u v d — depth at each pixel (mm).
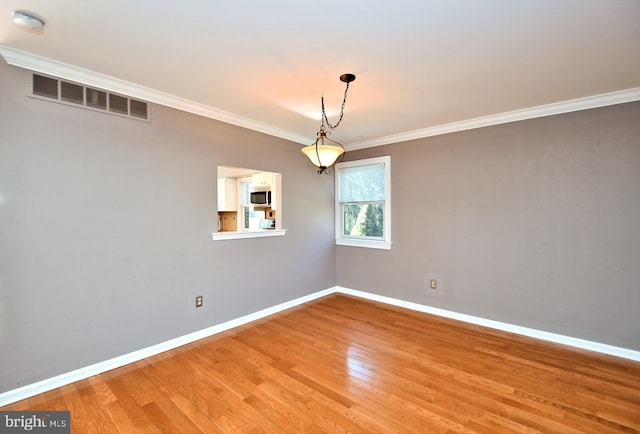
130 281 2666
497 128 3422
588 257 2938
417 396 2168
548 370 2527
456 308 3758
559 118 3059
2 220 2064
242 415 1970
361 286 4707
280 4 1591
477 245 3584
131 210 2668
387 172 4316
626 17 1695
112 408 2037
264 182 5430
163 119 2863
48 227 2244
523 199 3275
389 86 2623
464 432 1812
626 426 1858
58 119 2281
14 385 2107
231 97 2871
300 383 2334
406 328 3451
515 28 1810
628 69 2316
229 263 3455
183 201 3027
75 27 1797
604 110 2838
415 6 1606
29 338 2166
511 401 2109
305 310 4094
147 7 1612
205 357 2762
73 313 2361
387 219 4336
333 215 4969
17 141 2115
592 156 2902
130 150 2654
